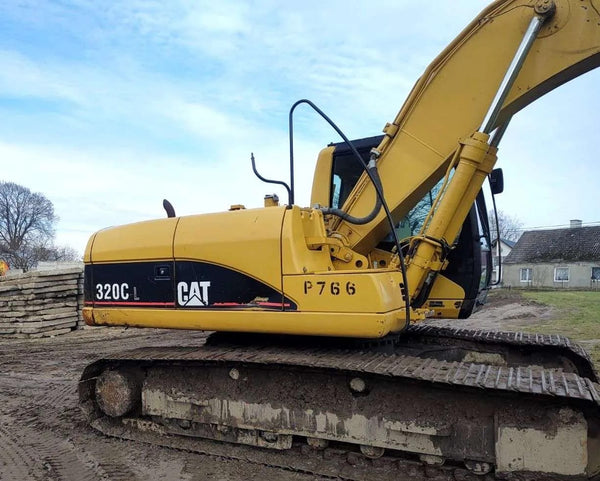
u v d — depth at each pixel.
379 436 3.92
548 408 3.43
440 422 3.73
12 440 4.91
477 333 5.72
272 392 4.30
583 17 3.69
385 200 4.39
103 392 5.04
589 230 40.69
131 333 11.48
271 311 4.16
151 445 4.68
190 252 4.58
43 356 9.06
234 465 4.23
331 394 4.10
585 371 5.16
